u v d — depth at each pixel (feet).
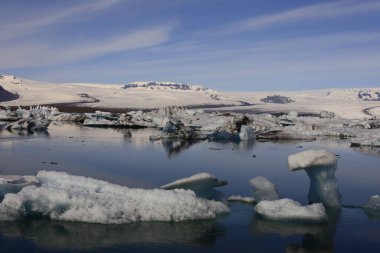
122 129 213.05
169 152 111.45
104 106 571.69
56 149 112.98
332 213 49.57
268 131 168.55
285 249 38.17
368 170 85.51
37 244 37.78
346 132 183.73
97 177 70.49
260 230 42.80
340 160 102.78
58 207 45.32
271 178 72.23
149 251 36.91
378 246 39.27
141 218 44.52
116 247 37.55
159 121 233.55
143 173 75.46
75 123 256.11
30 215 45.27
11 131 182.91
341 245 39.40
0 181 54.85
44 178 51.62
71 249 36.91
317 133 184.96
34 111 295.69
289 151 119.34
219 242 39.40
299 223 45.29
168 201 45.73
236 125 178.91
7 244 37.68
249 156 105.50
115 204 45.21
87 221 43.50
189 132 160.86
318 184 53.21
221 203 49.39
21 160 89.61
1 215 43.75
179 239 39.78
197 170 80.12
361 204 54.44
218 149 122.52
